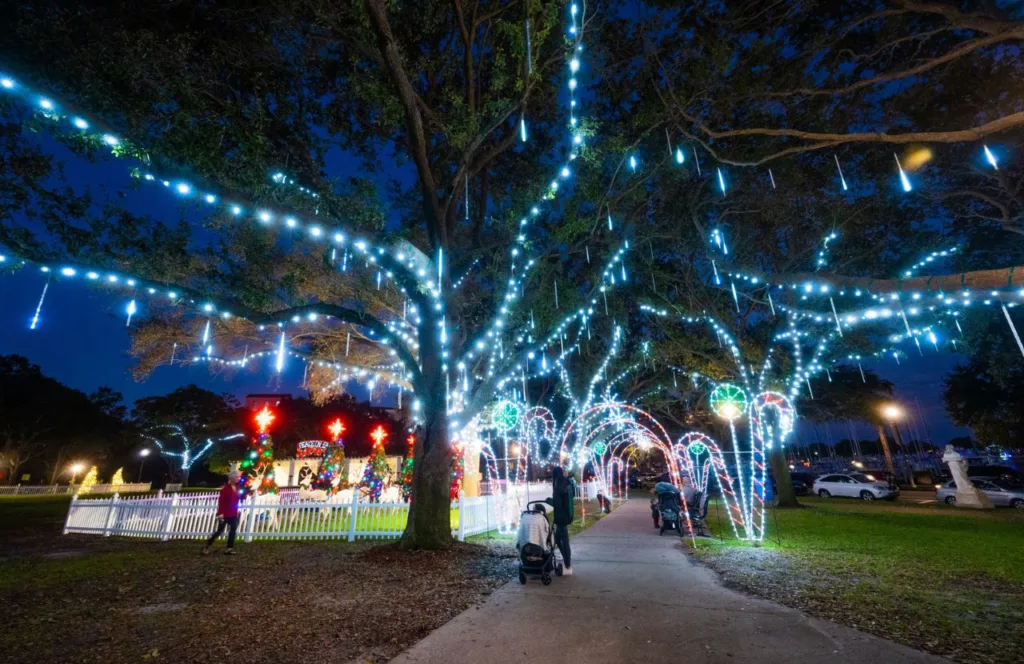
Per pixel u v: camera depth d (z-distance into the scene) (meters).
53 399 49.00
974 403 28.39
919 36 10.62
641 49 12.54
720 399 12.98
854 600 6.28
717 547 10.44
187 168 6.99
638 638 4.92
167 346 14.62
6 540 13.54
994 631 5.11
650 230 15.57
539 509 7.66
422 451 10.66
